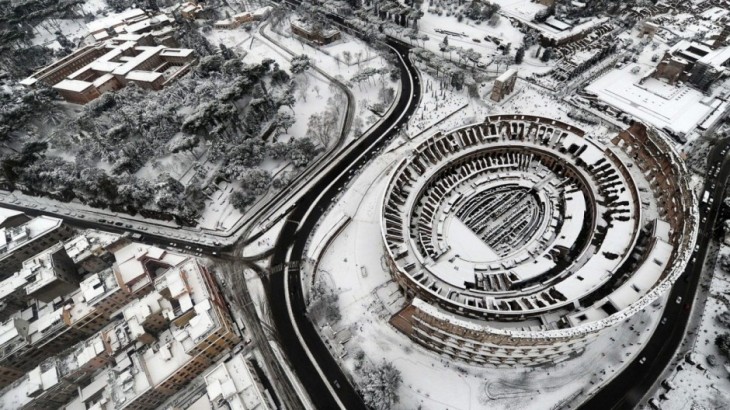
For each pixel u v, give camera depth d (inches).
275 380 4653.1
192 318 4655.5
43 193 7037.4
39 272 5128.0
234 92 7450.8
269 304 5339.6
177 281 4906.5
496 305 4409.5
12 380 4771.2
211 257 5930.1
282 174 6904.5
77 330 4980.3
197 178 6796.3
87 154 7204.7
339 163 7076.8
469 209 5910.4
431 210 5821.9
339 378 4621.1
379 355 4751.5
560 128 6235.2
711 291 4965.6
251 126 7495.1
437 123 7741.1
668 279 3885.3
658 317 4778.5
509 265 5128.0
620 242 4751.5
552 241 5393.7
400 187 5876.0
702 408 4094.5
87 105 7775.6
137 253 5423.2
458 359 4621.1
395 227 5428.2
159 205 6181.1
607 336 4658.0
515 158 6373.0
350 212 6250.0
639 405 4215.1
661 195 5064.0
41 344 4768.7
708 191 6131.9
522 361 4387.3
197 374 4768.7
